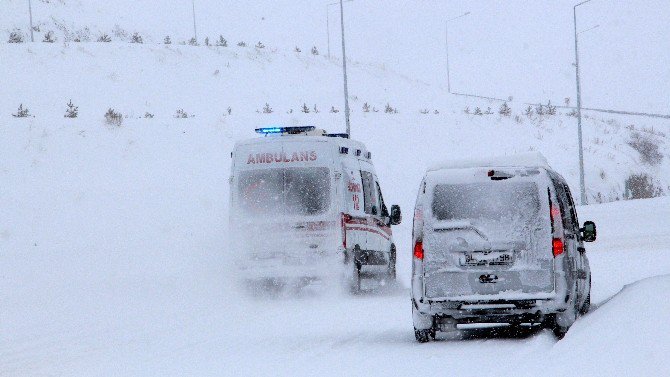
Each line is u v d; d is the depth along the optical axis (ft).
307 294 142.20
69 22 499.10
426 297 86.48
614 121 476.95
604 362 61.93
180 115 335.26
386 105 419.13
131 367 74.33
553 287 85.20
